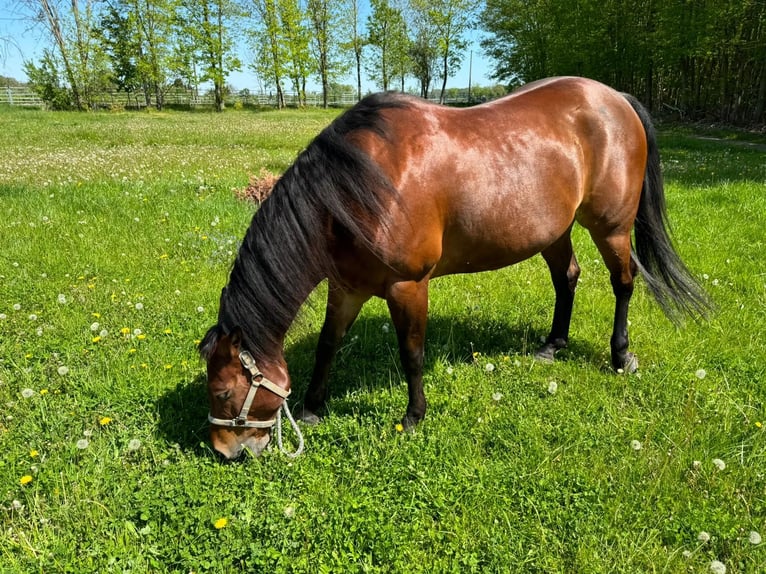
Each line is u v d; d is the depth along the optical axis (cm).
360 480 267
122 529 236
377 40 4956
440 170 276
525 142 306
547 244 331
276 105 5003
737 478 270
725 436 296
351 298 296
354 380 370
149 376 348
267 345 250
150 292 485
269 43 4400
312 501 253
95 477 265
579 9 2877
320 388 324
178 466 276
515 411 326
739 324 433
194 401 331
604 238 366
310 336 423
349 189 247
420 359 300
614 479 271
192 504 249
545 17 3378
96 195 782
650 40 2573
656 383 357
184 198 793
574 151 328
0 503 249
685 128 2469
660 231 379
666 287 379
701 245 624
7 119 2589
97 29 3766
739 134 2052
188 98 4862
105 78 3834
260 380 251
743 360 381
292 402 345
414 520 244
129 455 288
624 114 351
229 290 252
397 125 275
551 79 364
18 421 305
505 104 323
